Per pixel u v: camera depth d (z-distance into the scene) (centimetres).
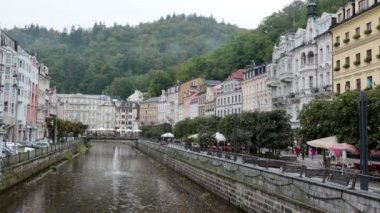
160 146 8994
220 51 15475
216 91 11762
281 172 2717
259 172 2978
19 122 8875
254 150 5644
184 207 3559
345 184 2033
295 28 9744
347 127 3073
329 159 4531
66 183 5031
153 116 19488
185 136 9712
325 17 6334
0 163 3916
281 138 5169
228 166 3784
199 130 8025
